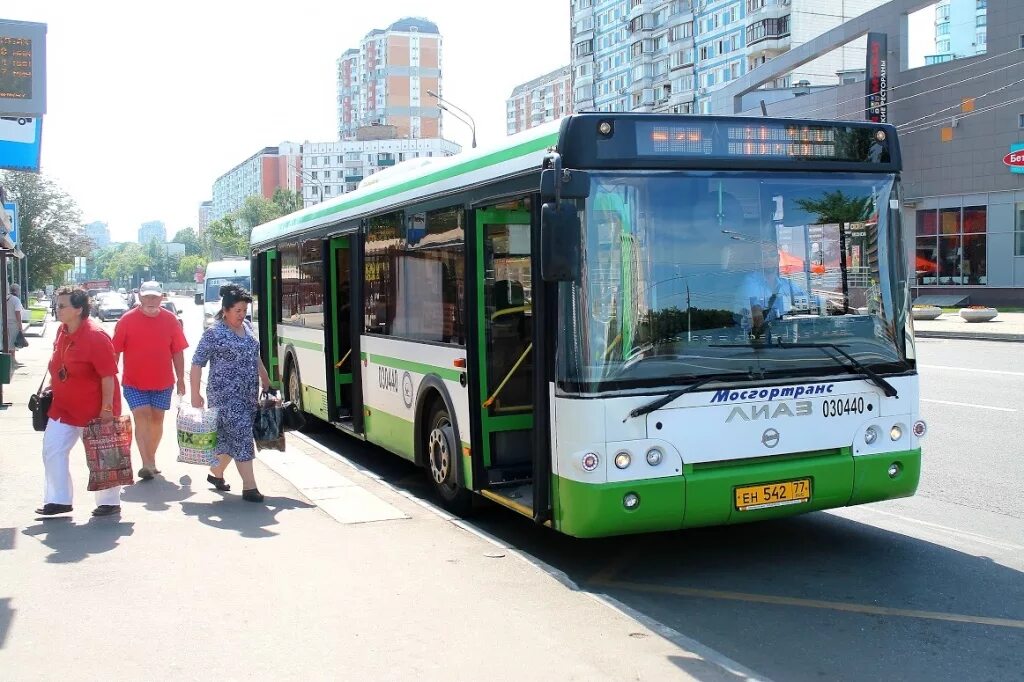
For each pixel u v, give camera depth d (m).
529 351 7.92
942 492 8.98
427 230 8.73
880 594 6.22
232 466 10.57
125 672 4.79
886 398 6.73
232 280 38.94
